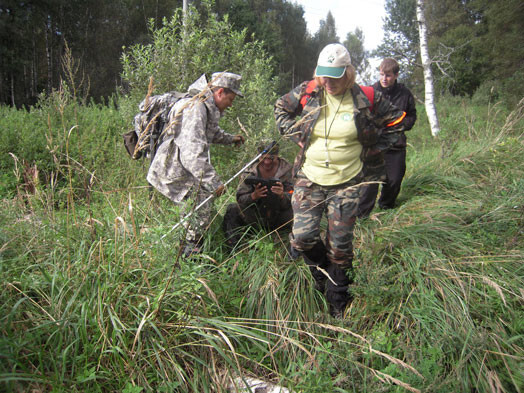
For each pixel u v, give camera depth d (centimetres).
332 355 234
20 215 302
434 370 224
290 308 273
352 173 266
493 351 230
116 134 635
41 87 2394
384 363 238
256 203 342
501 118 864
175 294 228
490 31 1612
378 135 270
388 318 265
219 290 266
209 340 213
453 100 1750
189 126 280
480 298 279
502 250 316
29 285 222
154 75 515
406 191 482
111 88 1933
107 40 2584
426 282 290
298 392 216
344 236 262
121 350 201
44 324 194
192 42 519
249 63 586
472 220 368
